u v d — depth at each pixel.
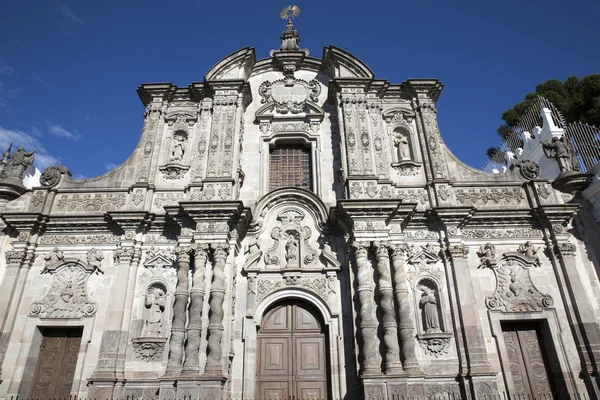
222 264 16.38
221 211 16.88
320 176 19.73
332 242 18.09
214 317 15.41
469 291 16.50
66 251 17.72
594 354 15.48
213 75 20.92
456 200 18.69
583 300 16.38
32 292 16.97
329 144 20.50
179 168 19.39
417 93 21.06
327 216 18.19
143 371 15.52
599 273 17.31
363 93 20.56
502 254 17.62
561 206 17.77
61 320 16.53
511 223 18.16
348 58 21.30
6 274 16.84
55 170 19.25
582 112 33.00
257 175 19.92
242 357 16.09
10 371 15.59
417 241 17.80
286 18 25.23
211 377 14.38
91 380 14.93
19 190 18.70
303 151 21.14
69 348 16.66
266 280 17.33
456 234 17.55
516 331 16.91
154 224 17.88
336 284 17.25
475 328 15.82
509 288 17.02
